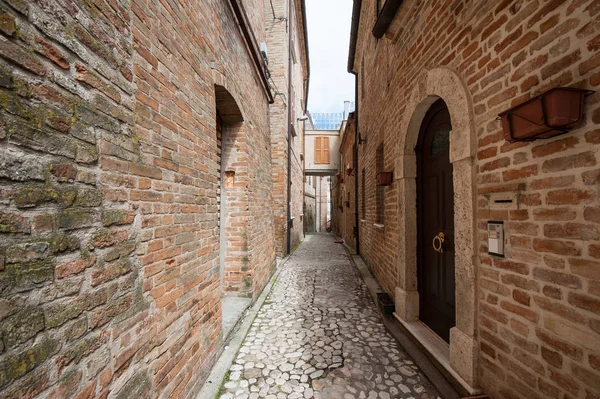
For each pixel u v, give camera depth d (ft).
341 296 14.92
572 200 4.27
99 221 3.94
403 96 10.85
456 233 7.14
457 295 7.11
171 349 5.83
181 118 6.61
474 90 6.50
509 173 5.49
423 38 9.07
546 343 4.74
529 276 5.07
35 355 2.92
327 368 8.14
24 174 2.88
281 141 26.61
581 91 3.98
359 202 28.02
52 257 3.17
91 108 3.84
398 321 10.87
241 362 8.48
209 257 8.05
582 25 4.10
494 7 5.86
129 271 4.58
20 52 2.87
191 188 7.06
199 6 7.74
